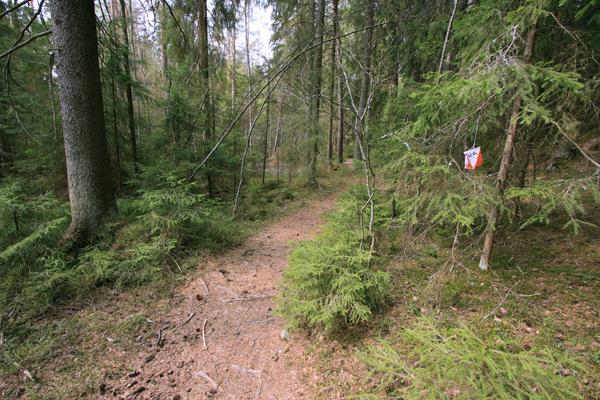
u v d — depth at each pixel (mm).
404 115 4602
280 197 9578
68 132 4570
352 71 6844
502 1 2885
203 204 5559
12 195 4152
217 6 7996
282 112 10859
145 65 9836
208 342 3098
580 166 4359
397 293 3279
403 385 2186
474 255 3627
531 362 1307
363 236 3266
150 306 3656
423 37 5785
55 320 3271
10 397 2377
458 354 1446
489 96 2764
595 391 1811
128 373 2676
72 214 4691
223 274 4535
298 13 9523
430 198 3006
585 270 3055
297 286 2982
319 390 2387
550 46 3131
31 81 8148
